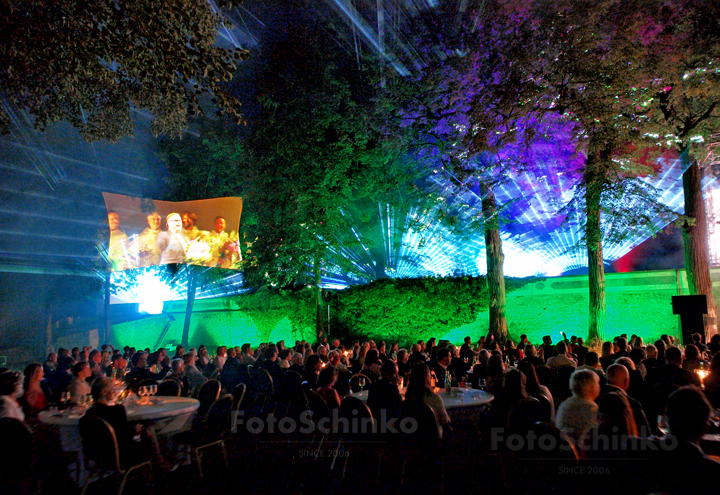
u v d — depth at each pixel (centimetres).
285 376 870
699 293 1580
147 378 966
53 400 879
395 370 682
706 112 1496
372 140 1959
